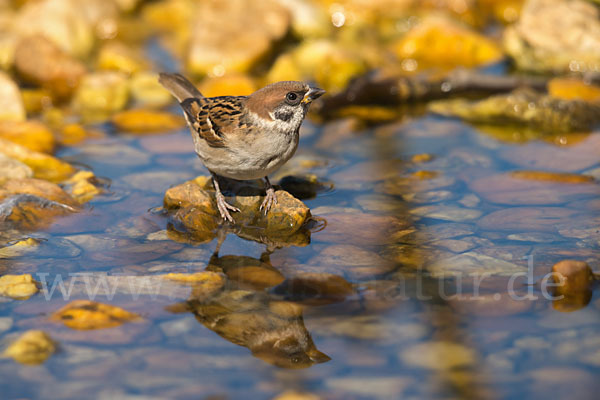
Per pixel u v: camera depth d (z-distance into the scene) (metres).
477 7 19.80
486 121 14.29
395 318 7.68
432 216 10.30
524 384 6.54
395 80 15.29
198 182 11.42
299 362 6.96
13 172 11.47
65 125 14.03
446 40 17.42
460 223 10.05
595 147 12.74
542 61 16.88
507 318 7.61
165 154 12.71
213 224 10.15
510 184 11.31
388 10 19.78
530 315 7.66
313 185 11.47
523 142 13.16
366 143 13.28
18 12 19.05
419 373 6.76
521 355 6.97
